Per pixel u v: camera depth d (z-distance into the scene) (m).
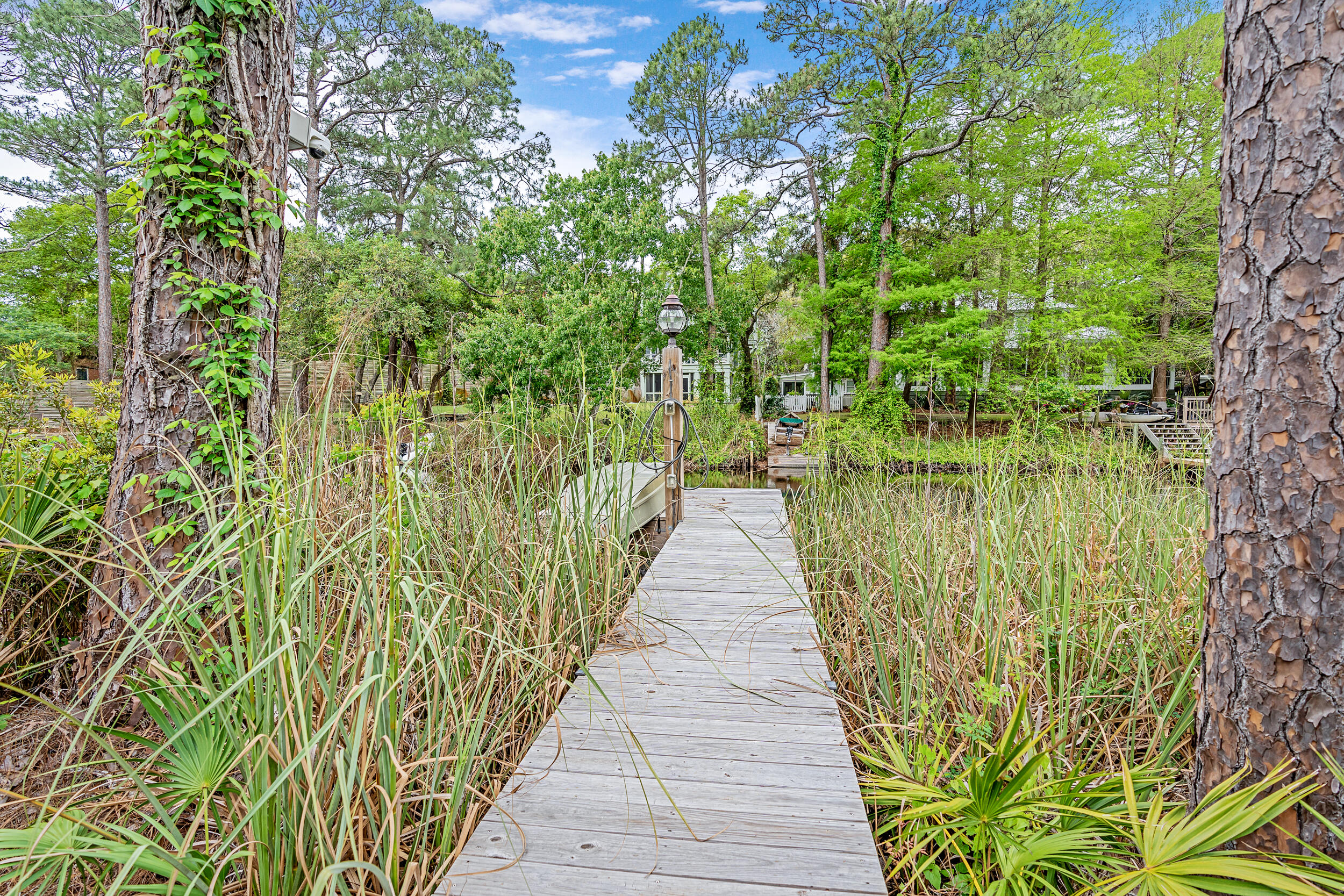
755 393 23.47
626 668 2.35
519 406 3.35
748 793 1.57
